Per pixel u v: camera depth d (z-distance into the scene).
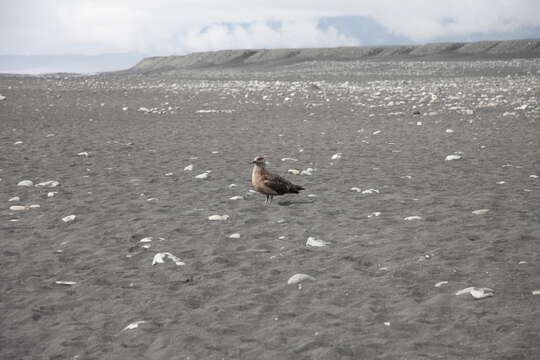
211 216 11.20
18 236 10.26
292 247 9.34
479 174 15.12
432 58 129.00
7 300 7.46
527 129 23.36
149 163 17.48
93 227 10.74
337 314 6.73
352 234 9.96
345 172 15.80
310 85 52.31
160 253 8.84
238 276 8.11
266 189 11.96
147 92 49.19
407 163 16.95
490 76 65.94
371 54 154.88
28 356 5.98
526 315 6.43
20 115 30.84
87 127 26.27
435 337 6.03
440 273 7.91
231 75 92.00
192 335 6.29
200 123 27.83
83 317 6.91
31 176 15.50
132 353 5.96
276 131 24.78
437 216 10.93
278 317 6.71
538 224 10.16
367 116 29.75
